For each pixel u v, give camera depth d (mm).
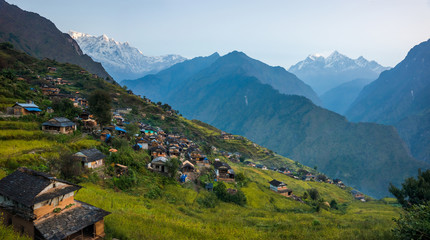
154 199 45344
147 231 22578
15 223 15461
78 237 16719
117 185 46062
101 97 75562
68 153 42562
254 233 27953
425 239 17000
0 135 46688
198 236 24344
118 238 19656
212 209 49375
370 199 137250
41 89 113438
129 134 83812
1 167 35438
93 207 18297
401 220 18797
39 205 15180
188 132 177250
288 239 25531
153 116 176500
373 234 24234
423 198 37688
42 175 16391
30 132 51625
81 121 72375
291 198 84125
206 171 83188
